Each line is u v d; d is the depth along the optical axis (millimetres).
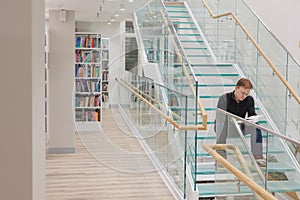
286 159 3951
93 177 6086
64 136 7762
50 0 6477
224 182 4480
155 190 5496
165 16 7770
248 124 3916
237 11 7703
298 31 8375
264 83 6590
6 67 877
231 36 7770
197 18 9258
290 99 5891
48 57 7652
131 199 5078
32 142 889
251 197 3631
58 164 6895
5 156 882
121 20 12031
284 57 6266
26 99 883
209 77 7375
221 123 4906
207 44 8633
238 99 5340
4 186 884
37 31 960
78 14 10164
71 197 5109
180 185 5195
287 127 6000
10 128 881
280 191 3859
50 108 7711
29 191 888
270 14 9195
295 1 8438
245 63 7262
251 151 3838
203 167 5660
